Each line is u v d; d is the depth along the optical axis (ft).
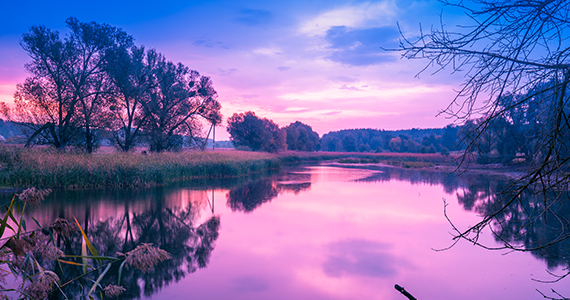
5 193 43.39
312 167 132.98
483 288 18.53
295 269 21.24
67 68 75.61
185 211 38.88
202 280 19.31
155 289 17.97
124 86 85.46
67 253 23.16
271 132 241.14
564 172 5.03
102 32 80.94
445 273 20.75
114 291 8.20
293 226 32.60
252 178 81.30
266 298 17.11
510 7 5.57
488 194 55.16
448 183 73.05
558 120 4.94
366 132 655.76
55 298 16.17
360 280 19.60
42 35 71.61
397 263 22.47
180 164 71.82
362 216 37.45
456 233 30.09
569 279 19.60
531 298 17.38
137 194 49.32
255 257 23.44
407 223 34.06
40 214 34.04
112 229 30.09
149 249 7.83
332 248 25.63
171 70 100.53
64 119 76.84
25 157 54.34
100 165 55.52
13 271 7.94
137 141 95.25
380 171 111.86
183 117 107.34
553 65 5.60
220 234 29.45
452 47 6.23
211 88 108.68
